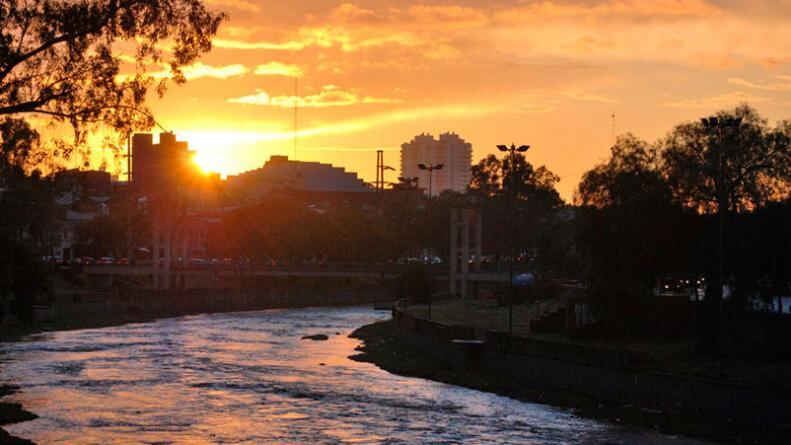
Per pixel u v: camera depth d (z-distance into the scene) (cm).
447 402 6981
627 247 8506
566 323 9944
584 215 9056
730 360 7675
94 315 15988
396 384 8025
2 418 6056
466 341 8962
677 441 5419
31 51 4750
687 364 7344
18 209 13062
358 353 10669
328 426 5997
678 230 8262
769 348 7931
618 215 8669
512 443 5475
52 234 18650
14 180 5425
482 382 7931
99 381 8069
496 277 18162
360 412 6550
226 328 14688
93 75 4881
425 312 14000
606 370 6869
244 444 5416
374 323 14700
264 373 8762
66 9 4741
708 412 5969
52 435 5584
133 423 6038
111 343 11844
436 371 8662
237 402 6969
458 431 5822
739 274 8338
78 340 12269
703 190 8244
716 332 7994
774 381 6269
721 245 7744
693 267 8288
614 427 5881
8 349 10925
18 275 8275
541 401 6994
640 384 6544
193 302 19050
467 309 14750
